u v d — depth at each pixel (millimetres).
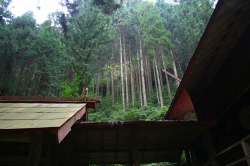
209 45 4199
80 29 13484
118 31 25297
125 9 24438
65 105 4602
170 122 4293
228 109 5172
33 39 18281
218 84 5594
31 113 3521
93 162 5977
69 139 4770
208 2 15664
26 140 2918
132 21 23609
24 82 18828
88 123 4082
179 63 22125
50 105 4539
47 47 17422
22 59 17438
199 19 15570
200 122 4406
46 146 3902
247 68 4480
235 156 4727
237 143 3592
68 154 4656
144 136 5277
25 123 2762
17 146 4230
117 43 26641
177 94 5285
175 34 19719
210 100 6102
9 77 16406
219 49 4625
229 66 5133
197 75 5047
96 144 5301
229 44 4613
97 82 25562
